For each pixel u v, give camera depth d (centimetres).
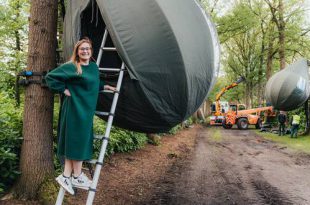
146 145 1484
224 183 927
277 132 2608
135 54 507
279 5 3494
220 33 2927
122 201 727
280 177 1014
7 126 662
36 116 623
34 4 623
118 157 1128
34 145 620
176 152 1480
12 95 1052
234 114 3103
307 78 1983
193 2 588
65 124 471
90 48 474
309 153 1523
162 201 748
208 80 584
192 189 856
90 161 484
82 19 587
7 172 611
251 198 786
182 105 554
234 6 2917
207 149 1655
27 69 629
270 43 3922
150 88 523
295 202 759
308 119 2281
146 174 990
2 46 1248
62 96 529
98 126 971
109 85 542
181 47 518
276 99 1973
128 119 570
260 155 1466
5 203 585
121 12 512
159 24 512
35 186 612
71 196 685
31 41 623
